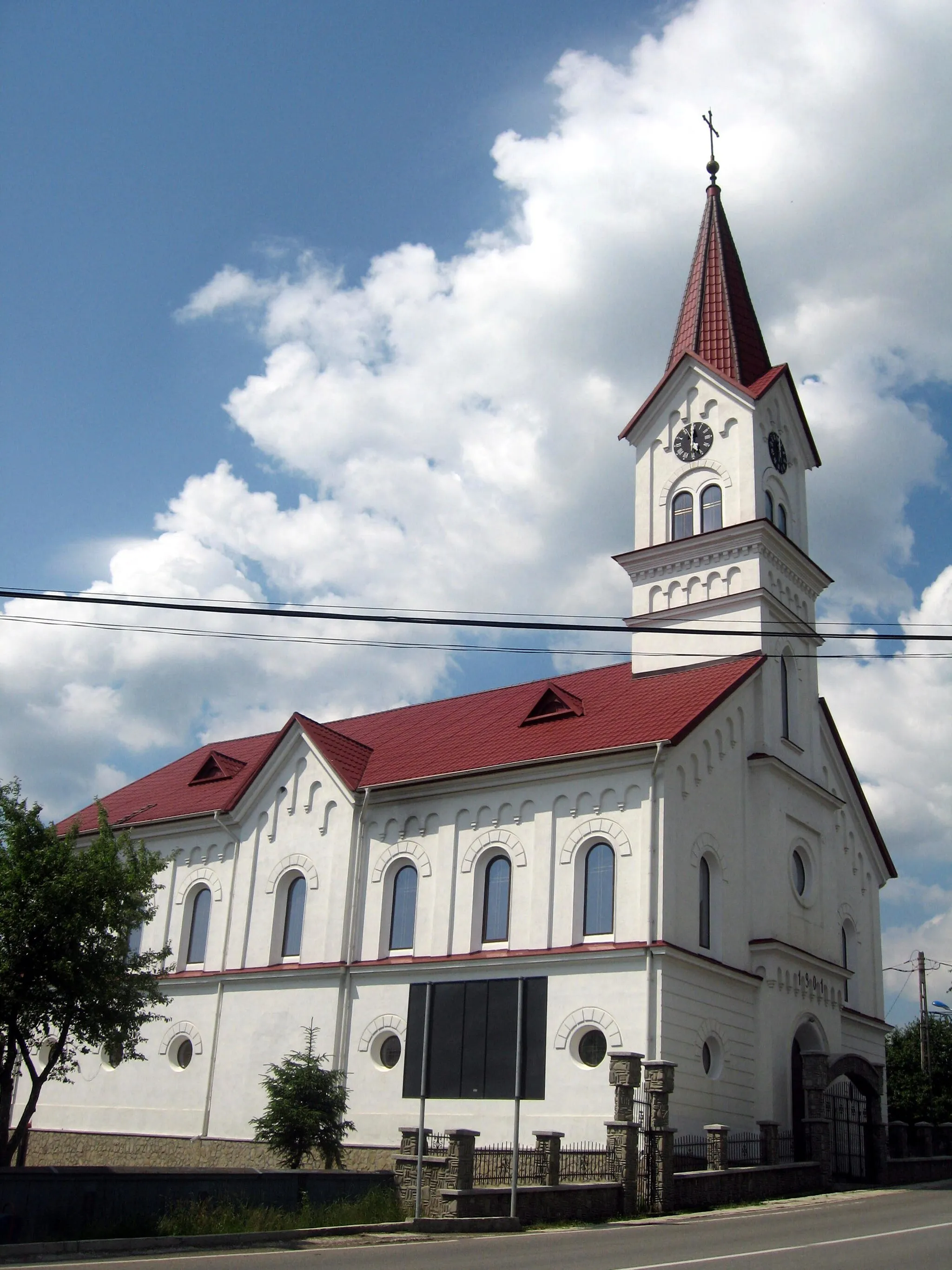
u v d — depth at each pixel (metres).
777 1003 40.50
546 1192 26.73
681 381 50.81
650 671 47.31
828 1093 41.00
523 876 40.38
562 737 42.50
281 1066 43.38
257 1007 45.88
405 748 48.88
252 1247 21.72
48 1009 31.16
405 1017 41.44
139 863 33.72
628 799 38.72
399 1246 21.77
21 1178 22.05
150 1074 48.41
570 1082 36.47
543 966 38.41
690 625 47.16
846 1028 46.81
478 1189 25.89
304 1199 25.58
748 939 41.19
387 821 44.97
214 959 48.44
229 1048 46.12
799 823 45.03
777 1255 19.72
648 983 35.97
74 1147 49.47
